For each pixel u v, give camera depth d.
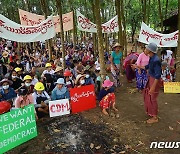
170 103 6.95
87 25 11.86
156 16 22.55
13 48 20.66
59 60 12.66
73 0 18.95
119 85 8.95
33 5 23.08
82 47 21.80
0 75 9.60
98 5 7.04
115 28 12.41
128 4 21.67
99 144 4.89
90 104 6.75
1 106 5.34
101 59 7.47
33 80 7.78
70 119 6.14
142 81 8.02
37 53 16.88
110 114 6.33
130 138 5.09
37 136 5.30
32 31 8.14
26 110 5.04
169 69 8.76
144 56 7.78
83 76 7.40
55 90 6.56
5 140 4.71
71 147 4.81
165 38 9.43
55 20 12.00
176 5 19.28
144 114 6.26
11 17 23.72
